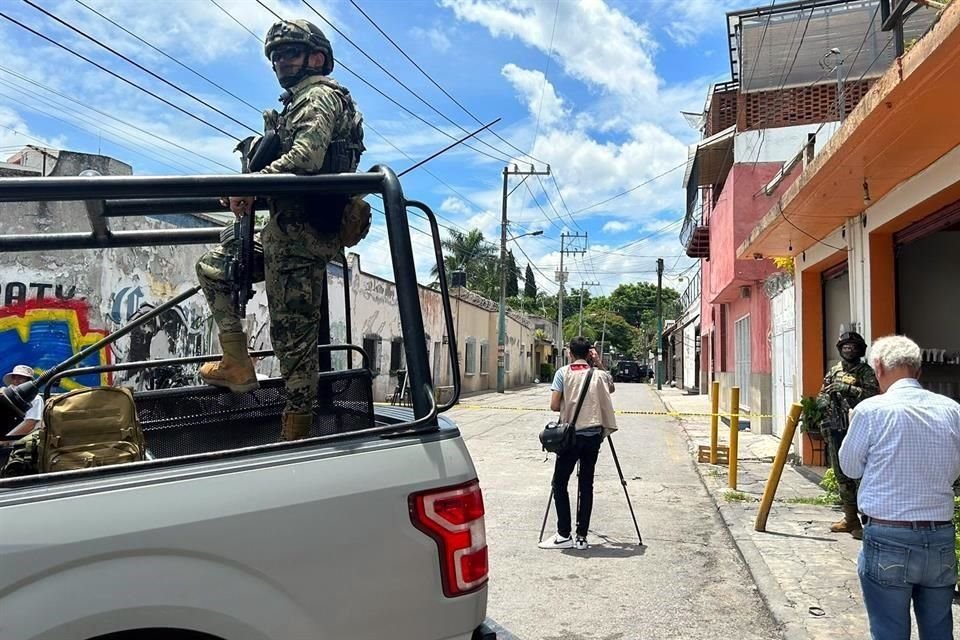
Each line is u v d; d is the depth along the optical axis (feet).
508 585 17.20
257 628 6.35
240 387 8.93
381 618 6.80
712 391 34.40
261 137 8.66
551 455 37.09
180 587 6.14
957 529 15.72
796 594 16.08
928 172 20.57
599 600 16.24
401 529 6.95
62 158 33.71
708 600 16.26
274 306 8.50
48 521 5.99
